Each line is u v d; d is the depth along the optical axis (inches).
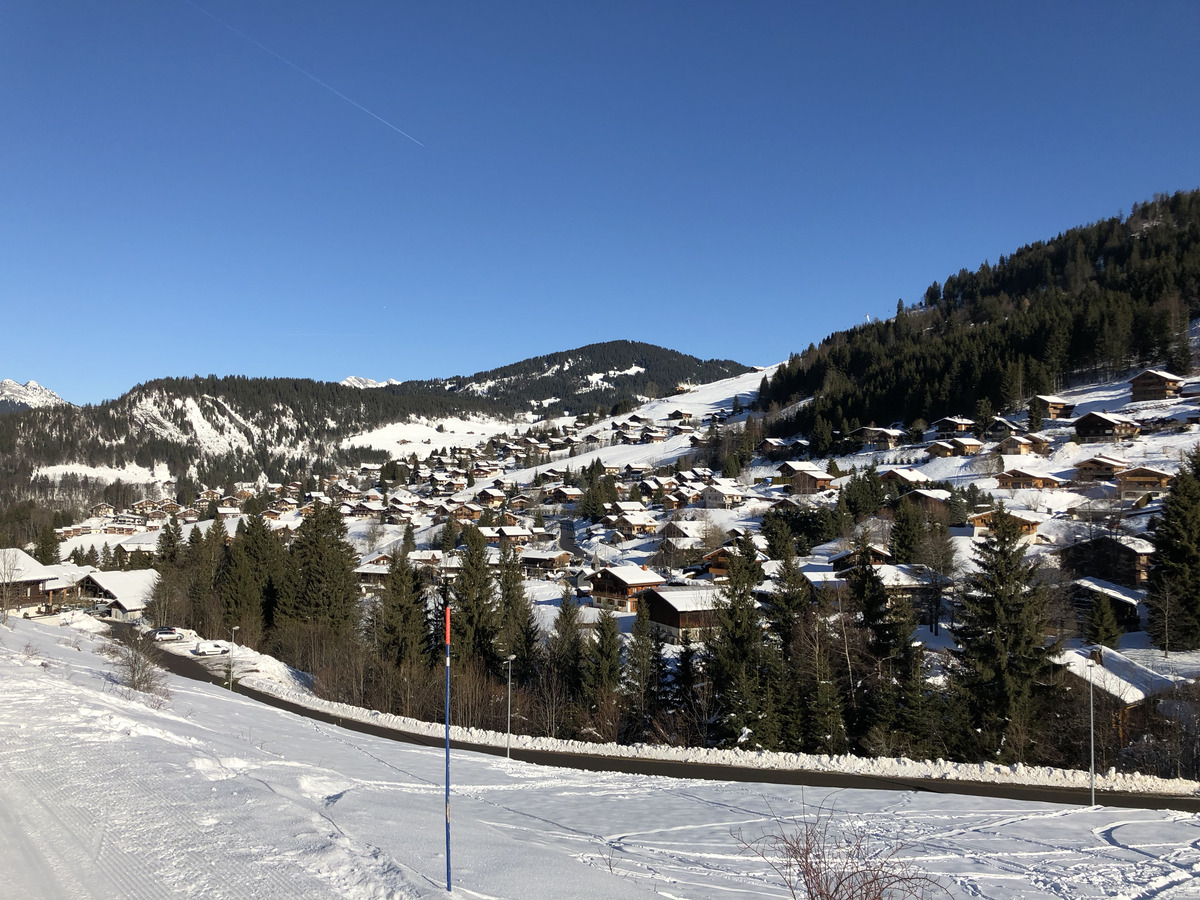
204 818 481.7
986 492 3774.6
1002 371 5462.6
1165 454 3882.9
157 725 930.7
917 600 2271.2
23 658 1385.3
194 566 3233.3
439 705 1825.8
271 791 581.0
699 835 804.0
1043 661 1439.5
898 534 2753.4
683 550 3609.7
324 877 394.0
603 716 1638.8
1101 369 5698.8
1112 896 644.1
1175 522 1861.5
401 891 380.2
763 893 581.3
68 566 3503.9
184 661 2426.2
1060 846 791.7
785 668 1588.3
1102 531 2736.2
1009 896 637.9
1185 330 5851.4
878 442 5684.1
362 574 3747.5
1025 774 1198.3
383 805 689.0
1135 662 1684.3
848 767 1277.1
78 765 597.3
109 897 359.6
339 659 2206.0
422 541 4960.6
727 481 5300.2
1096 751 1368.1
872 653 1644.9
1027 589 1828.2
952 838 817.5
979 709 1465.3
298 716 1700.3
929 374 6254.9
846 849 754.2
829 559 2950.3
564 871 523.8
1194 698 1412.4
